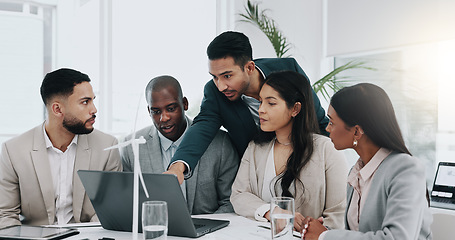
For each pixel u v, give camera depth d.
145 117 3.74
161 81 2.35
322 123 2.42
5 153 2.20
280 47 3.74
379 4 3.22
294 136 2.03
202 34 3.97
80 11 3.61
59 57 3.58
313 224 1.62
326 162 2.00
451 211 2.51
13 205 2.20
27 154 2.18
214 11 4.01
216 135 2.52
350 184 1.65
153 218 1.33
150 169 2.44
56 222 2.22
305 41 3.76
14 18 3.46
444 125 3.08
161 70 3.83
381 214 1.48
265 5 3.78
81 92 2.16
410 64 3.26
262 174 2.12
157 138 2.48
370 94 1.49
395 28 3.12
